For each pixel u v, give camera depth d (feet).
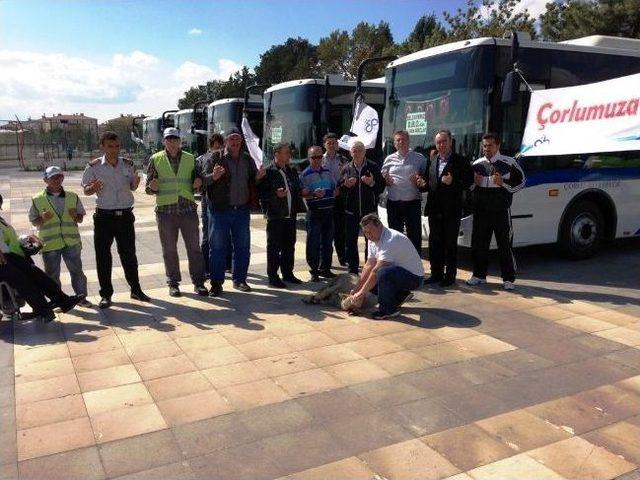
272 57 179.32
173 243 21.36
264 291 22.36
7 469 10.41
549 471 10.23
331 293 20.30
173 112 74.13
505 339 16.81
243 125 42.14
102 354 15.79
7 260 18.43
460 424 11.89
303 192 23.12
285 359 15.30
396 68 28.04
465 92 24.21
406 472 10.22
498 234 22.20
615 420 12.07
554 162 25.90
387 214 23.75
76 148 154.40
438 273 23.31
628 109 19.45
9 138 143.84
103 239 19.97
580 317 18.88
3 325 18.53
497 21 82.07
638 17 74.18
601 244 30.40
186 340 16.80
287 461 10.59
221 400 12.97
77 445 11.18
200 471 10.30
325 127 37.14
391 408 12.58
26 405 12.84
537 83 24.80
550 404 12.78
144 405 12.76
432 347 16.17
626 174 28.30
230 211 21.61
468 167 22.06
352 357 15.43
